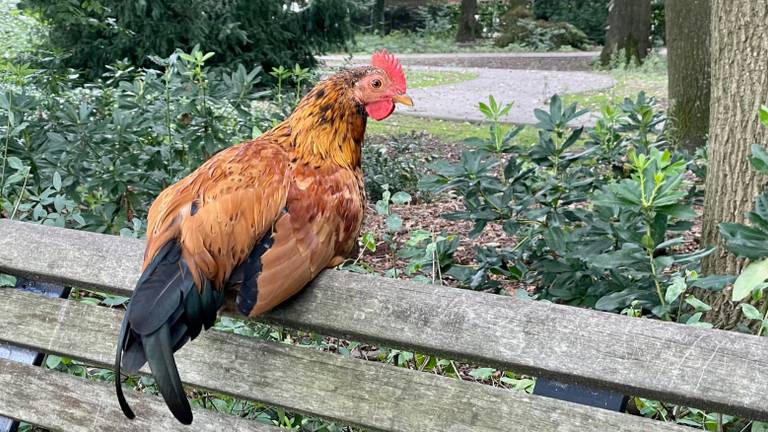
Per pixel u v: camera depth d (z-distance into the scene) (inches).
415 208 317.7
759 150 110.9
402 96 108.8
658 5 1309.1
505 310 89.2
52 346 111.9
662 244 117.0
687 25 380.8
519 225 165.5
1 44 546.9
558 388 90.4
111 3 471.5
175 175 203.6
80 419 110.5
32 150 183.8
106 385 110.7
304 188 97.2
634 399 115.7
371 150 343.0
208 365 102.5
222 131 209.2
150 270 88.0
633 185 115.0
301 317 96.5
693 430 81.8
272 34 536.7
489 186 164.9
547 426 87.0
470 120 571.2
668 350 81.7
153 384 131.6
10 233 115.1
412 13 1556.3
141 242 110.1
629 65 983.0
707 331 81.8
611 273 142.1
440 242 161.6
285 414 124.0
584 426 85.5
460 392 91.4
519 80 857.5
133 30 485.7
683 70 382.9
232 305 97.3
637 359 82.5
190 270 88.2
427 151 443.5
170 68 207.3
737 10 143.8
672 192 112.7
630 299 121.9
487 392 90.4
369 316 93.9
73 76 277.3
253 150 101.3
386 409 93.9
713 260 148.6
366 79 108.6
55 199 151.6
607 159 201.0
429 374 93.4
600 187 169.5
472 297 91.3
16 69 224.5
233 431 102.9
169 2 490.0
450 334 90.0
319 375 97.7
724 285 112.8
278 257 92.4
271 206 94.0
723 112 147.3
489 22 1472.7
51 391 112.4
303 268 93.7
